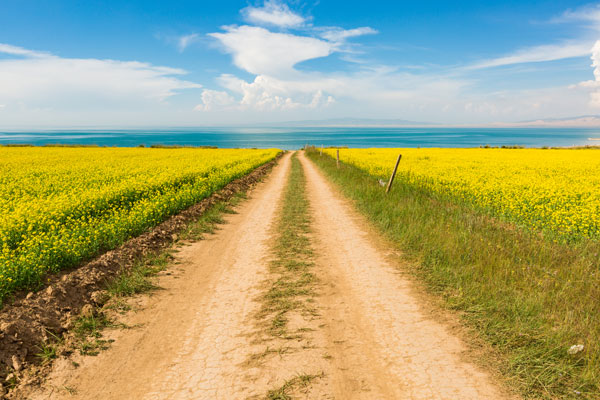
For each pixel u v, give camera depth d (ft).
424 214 33.22
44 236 23.75
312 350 13.82
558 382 11.51
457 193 44.75
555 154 149.28
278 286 19.97
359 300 18.07
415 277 20.81
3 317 15.08
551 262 20.63
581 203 39.09
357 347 13.97
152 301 18.52
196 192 44.06
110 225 27.89
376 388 11.62
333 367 12.76
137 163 93.91
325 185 63.57
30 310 15.97
